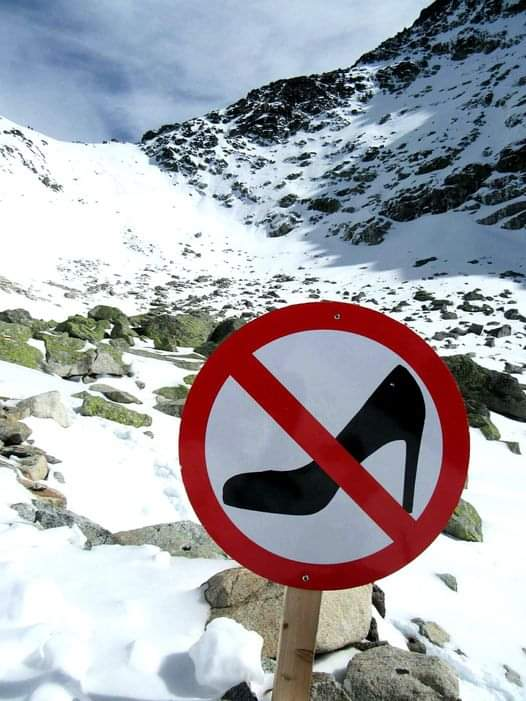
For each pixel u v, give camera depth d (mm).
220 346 1768
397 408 1745
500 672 4449
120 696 2322
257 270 62250
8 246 55219
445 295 42625
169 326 23500
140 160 100500
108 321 21906
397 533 1743
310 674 1880
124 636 2684
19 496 5027
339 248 64625
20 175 74000
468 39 106438
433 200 65000
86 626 2725
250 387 1767
